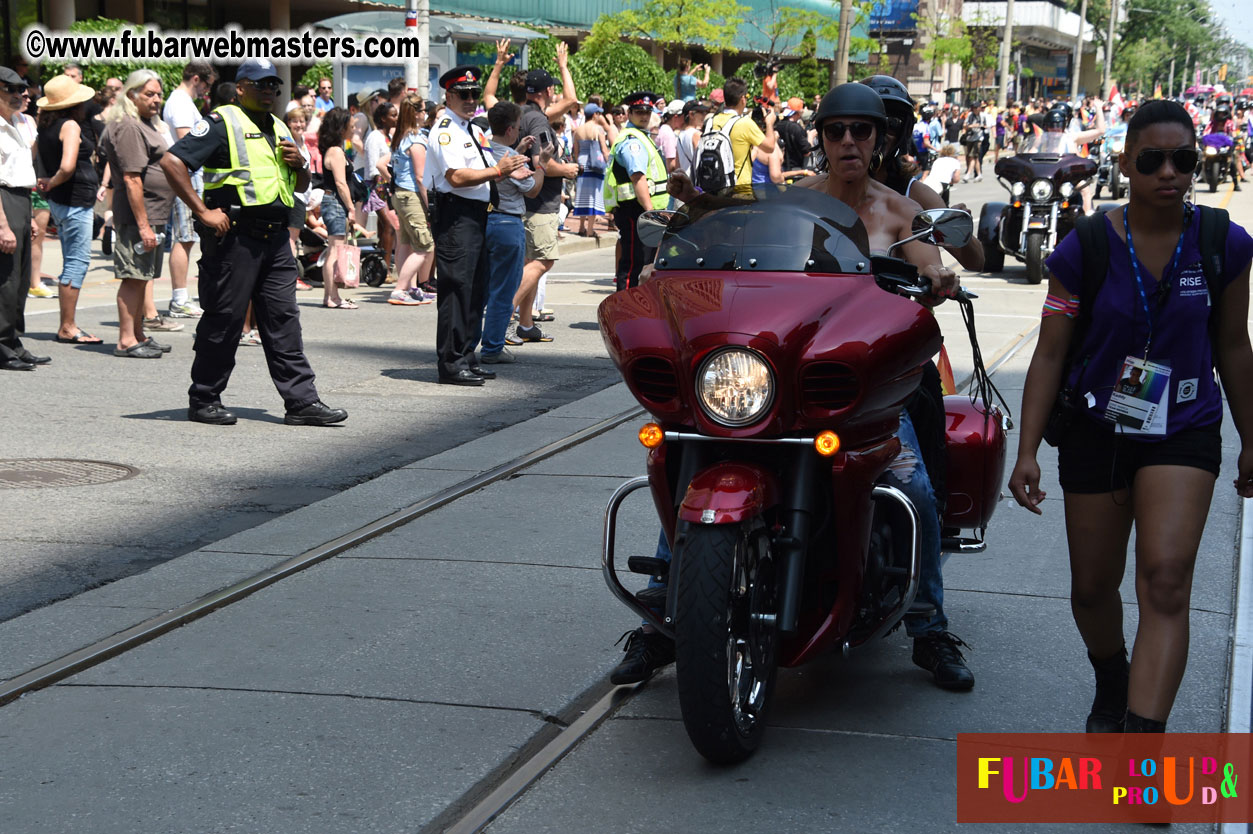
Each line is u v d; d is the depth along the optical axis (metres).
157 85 10.23
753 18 41.56
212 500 6.71
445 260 9.59
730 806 3.65
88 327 12.06
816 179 4.68
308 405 8.38
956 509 4.80
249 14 30.69
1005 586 5.50
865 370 3.69
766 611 3.96
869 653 4.82
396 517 6.30
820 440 3.73
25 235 9.91
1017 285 15.57
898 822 3.57
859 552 3.96
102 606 5.12
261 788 3.71
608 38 31.55
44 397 9.06
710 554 3.67
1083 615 3.88
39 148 10.98
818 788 3.76
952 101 50.53
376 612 5.11
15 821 3.52
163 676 4.49
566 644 4.82
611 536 4.16
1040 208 15.56
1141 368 3.56
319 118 16.81
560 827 3.53
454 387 9.76
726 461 3.87
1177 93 140.88
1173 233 3.56
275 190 8.12
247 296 8.20
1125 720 3.57
